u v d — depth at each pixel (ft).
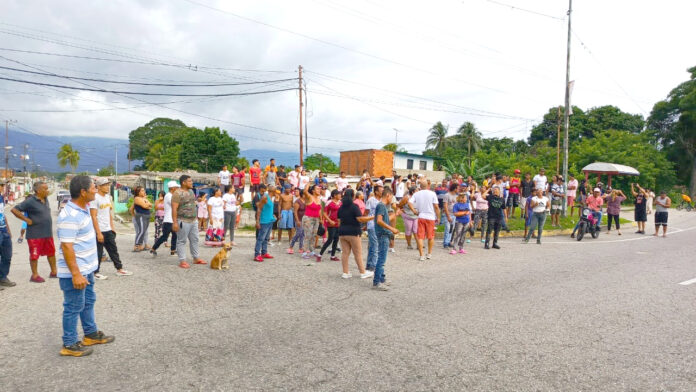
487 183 53.47
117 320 17.51
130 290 22.24
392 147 218.18
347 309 19.48
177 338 15.57
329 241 31.60
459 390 11.80
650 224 67.82
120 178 144.56
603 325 17.60
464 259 33.40
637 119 197.88
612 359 14.16
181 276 25.63
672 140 153.69
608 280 26.18
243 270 27.71
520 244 43.04
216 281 24.56
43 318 17.62
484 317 18.47
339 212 25.88
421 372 12.92
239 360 13.65
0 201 21.93
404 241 43.91
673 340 16.01
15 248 39.93
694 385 12.38
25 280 24.29
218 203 38.68
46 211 23.86
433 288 23.71
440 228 50.26
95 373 12.61
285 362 13.52
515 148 237.45
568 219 61.82
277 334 16.10
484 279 26.13
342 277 25.99
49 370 12.78
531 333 16.53
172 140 248.73
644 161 123.13
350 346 14.97
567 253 37.19
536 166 154.40
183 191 28.32
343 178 59.82
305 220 32.42
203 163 196.85
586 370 13.28
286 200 39.47
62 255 13.55
